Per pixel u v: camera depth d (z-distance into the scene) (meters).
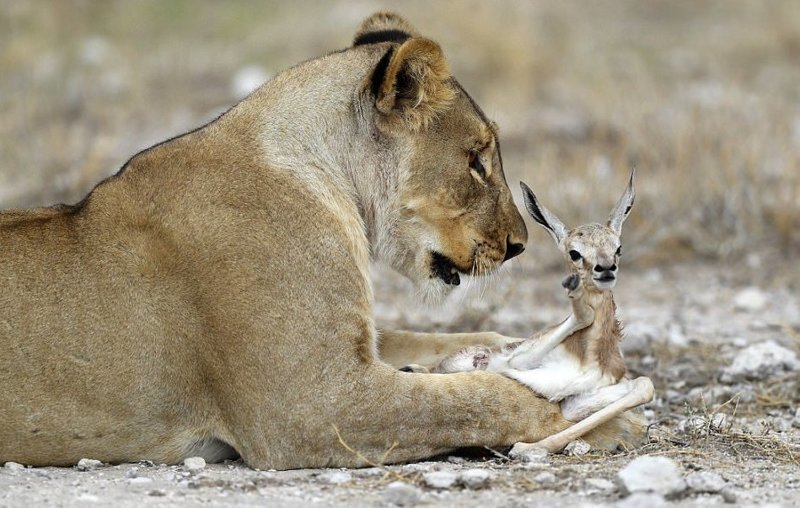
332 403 9.62
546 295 16.97
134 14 32.25
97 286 9.75
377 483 9.09
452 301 12.27
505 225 11.09
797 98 26.70
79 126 24.53
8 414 9.67
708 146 19.86
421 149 10.77
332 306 9.80
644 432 10.25
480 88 26.69
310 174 10.25
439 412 9.73
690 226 19.12
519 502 8.55
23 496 8.68
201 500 8.64
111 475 9.44
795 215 19.16
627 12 34.69
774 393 12.51
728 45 31.17
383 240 10.84
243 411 9.62
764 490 8.98
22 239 9.92
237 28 31.67
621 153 20.75
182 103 26.84
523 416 9.85
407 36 11.67
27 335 9.69
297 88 10.60
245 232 9.78
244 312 9.60
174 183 9.97
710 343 14.52
